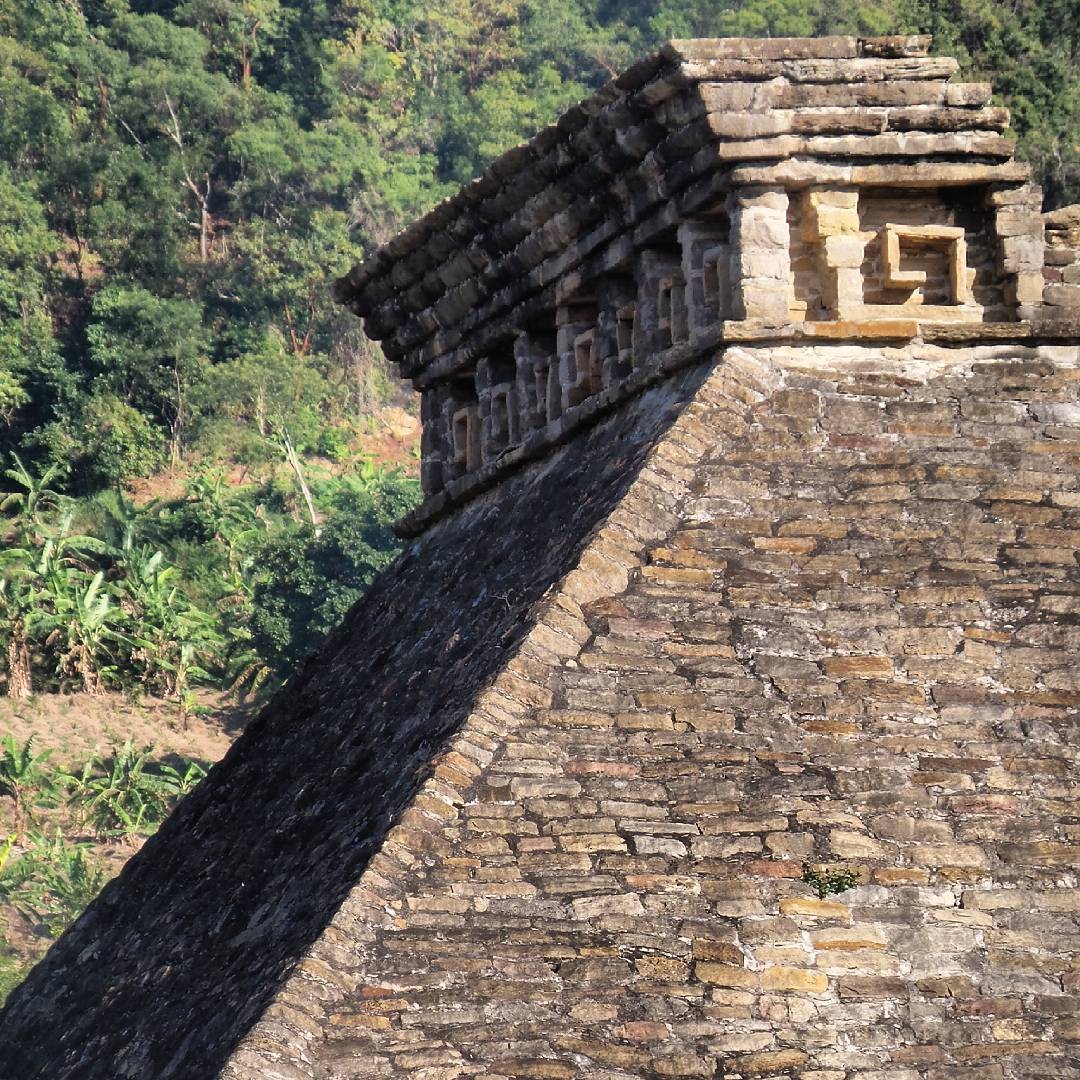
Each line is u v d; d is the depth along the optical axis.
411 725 39.50
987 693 35.53
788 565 37.12
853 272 41.03
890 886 33.00
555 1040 30.77
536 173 46.41
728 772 34.09
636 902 32.31
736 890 32.66
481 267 50.59
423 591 49.84
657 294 44.47
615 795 33.62
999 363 40.78
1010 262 41.47
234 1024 31.94
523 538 44.31
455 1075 30.19
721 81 40.97
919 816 33.88
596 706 34.66
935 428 39.56
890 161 41.44
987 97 41.69
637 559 36.78
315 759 45.00
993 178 41.47
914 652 36.00
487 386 52.59
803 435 39.19
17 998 48.53
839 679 35.50
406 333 55.75
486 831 32.94
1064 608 36.69
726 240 42.78
